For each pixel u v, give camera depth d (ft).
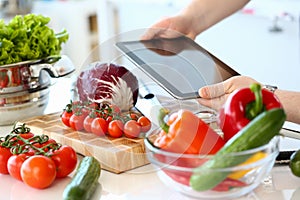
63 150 3.24
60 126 3.91
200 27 5.71
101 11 11.42
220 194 2.79
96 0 12.19
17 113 4.35
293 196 2.87
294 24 8.05
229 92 3.85
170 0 9.98
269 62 8.58
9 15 10.37
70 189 2.80
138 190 3.08
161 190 3.06
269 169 2.81
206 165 2.64
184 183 2.79
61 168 3.20
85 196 2.81
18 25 4.49
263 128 2.60
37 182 3.08
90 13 12.16
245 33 8.74
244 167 2.66
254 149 2.63
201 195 2.81
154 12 10.45
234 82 3.86
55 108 4.54
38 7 11.86
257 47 8.68
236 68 9.09
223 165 2.61
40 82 4.46
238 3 5.82
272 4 8.23
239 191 2.79
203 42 9.43
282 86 8.54
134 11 10.86
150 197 2.98
